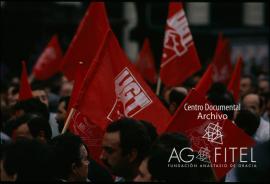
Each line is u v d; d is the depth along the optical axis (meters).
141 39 34.34
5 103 21.34
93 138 10.30
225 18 65.81
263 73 32.97
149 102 10.14
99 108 10.02
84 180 8.91
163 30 34.41
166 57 15.76
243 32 44.25
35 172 6.80
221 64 20.66
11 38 38.09
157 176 7.00
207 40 40.22
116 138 8.10
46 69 20.86
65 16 42.25
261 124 13.12
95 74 10.02
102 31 12.25
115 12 61.72
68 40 39.56
